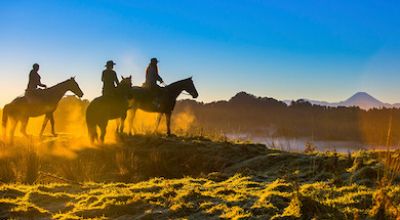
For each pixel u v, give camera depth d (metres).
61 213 9.73
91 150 18.12
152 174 16.75
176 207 9.27
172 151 18.09
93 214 9.40
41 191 11.51
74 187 12.22
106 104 18.91
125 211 9.48
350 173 12.30
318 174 12.78
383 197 8.15
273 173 14.16
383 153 13.41
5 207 9.80
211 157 17.42
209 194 10.41
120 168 16.53
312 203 8.49
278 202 9.17
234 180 13.09
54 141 18.83
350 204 8.80
